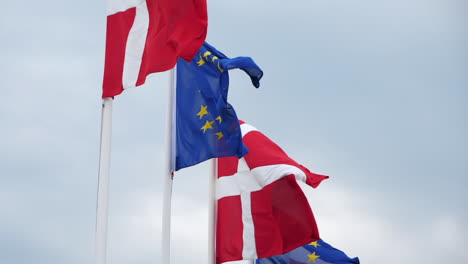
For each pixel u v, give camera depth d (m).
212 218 12.02
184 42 8.76
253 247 12.33
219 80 10.33
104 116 8.54
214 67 10.37
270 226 12.38
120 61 8.65
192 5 8.78
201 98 10.39
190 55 8.76
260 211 12.44
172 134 10.24
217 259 12.33
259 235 12.37
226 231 12.40
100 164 8.38
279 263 14.66
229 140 10.23
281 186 12.47
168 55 8.70
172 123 10.27
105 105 8.58
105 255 8.23
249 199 12.50
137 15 8.77
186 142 10.29
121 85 8.59
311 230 12.41
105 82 8.62
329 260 14.71
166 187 10.02
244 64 9.98
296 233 12.42
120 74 8.62
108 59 8.66
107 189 8.35
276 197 12.46
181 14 8.77
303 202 12.45
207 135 10.29
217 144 10.25
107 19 8.77
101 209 8.30
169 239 9.89
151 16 8.76
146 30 8.73
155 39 8.72
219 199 12.55
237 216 12.48
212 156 10.22
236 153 10.23
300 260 14.76
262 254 12.30
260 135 12.98
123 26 8.74
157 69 8.66
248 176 12.59
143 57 8.67
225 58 10.75
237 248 12.33
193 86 10.44
